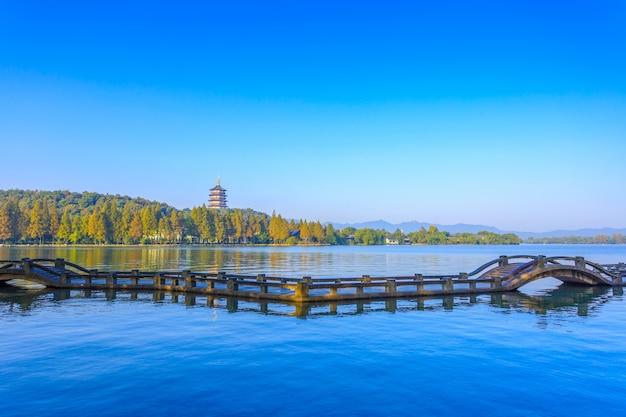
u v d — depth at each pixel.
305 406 9.23
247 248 166.38
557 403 9.52
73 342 14.12
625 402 9.59
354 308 21.59
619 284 33.12
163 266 55.38
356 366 11.80
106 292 26.97
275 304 22.52
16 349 13.23
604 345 14.12
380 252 135.88
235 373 11.17
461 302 24.08
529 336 15.39
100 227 151.62
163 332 15.68
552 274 30.95
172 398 9.55
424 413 8.96
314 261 74.31
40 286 29.55
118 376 10.87
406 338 15.00
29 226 147.62
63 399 9.46
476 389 10.24
